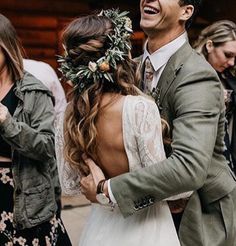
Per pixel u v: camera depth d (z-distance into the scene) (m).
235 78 2.57
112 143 1.41
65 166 1.62
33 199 2.14
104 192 1.41
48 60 6.66
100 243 1.51
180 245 1.55
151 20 1.54
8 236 2.13
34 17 6.54
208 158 1.36
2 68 2.11
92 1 6.56
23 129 2.02
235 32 2.48
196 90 1.43
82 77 1.40
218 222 1.58
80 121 1.42
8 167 2.13
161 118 1.50
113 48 1.39
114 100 1.40
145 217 1.48
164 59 1.56
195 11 1.58
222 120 1.53
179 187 1.35
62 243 2.32
